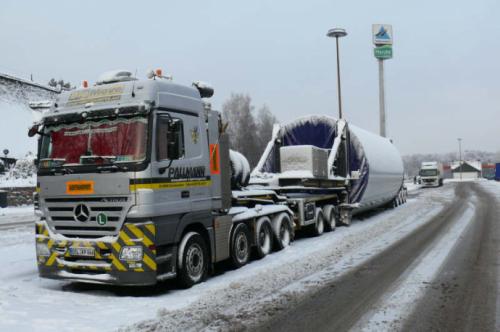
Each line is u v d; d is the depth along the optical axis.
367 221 18.30
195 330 5.46
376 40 46.84
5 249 11.69
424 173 57.47
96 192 7.17
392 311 6.07
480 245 11.27
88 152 7.35
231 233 9.35
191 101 8.21
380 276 8.15
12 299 6.87
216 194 8.77
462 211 20.94
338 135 16.48
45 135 7.76
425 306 6.27
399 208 24.48
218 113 9.20
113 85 7.58
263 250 10.60
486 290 7.06
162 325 5.66
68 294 7.41
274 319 5.84
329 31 31.36
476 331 5.29
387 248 11.22
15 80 51.16
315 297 6.85
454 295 6.80
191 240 7.94
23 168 35.12
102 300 7.01
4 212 26.02
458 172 124.56
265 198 11.92
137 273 6.95
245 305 6.49
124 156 7.11
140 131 7.13
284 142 17.31
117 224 7.05
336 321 5.72
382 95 46.09
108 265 7.08
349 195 17.19
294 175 14.19
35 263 9.90
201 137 8.38
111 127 7.30
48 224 7.61
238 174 10.83
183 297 7.12
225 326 5.59
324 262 9.63
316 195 14.69
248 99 62.09
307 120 17.02
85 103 7.65
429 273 8.28
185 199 7.82
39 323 5.73
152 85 7.37
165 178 7.36
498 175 78.94
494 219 17.19
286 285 7.65
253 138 61.97
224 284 7.84
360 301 6.58
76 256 7.30
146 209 6.97
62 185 7.45
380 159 19.33
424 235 13.31
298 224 13.05
